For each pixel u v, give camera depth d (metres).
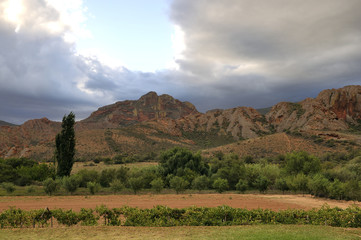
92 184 42.25
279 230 14.49
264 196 39.47
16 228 15.36
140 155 132.25
